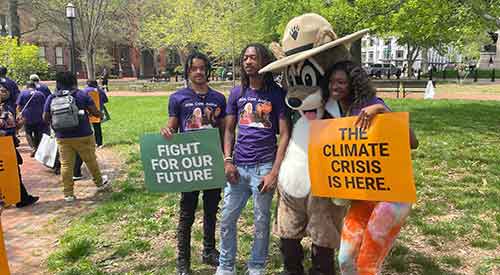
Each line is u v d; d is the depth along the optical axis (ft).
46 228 17.78
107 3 102.53
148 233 16.66
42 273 13.99
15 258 15.06
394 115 8.90
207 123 12.35
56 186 24.14
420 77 142.72
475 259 13.98
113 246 15.60
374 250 9.43
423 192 20.39
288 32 10.87
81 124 20.88
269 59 11.35
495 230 15.98
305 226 11.34
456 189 20.75
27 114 30.22
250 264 12.05
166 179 12.10
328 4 41.93
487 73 140.77
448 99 65.41
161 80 151.53
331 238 10.75
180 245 13.00
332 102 10.41
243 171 11.60
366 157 9.27
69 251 14.99
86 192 22.75
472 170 24.23
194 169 11.98
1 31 114.01
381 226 9.29
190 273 13.20
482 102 59.88
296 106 10.57
